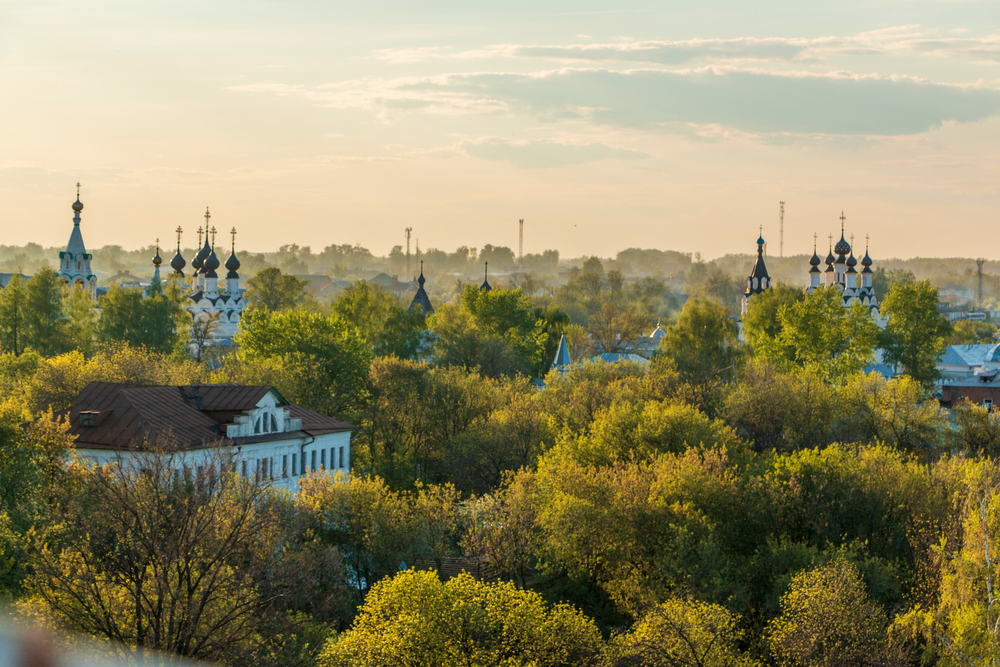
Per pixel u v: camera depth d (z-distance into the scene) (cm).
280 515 4569
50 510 4372
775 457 7000
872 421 8950
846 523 6103
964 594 4578
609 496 6241
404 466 8444
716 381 10831
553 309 18462
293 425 7656
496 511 6253
